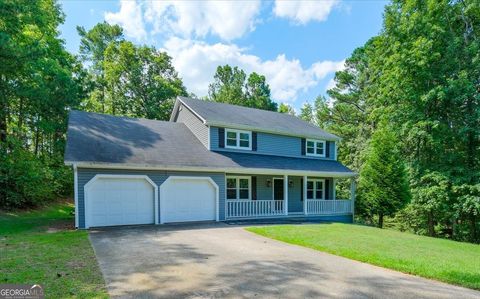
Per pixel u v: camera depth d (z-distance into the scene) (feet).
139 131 53.06
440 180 58.65
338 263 23.18
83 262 21.16
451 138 61.57
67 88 67.62
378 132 69.62
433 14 61.46
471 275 20.06
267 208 55.88
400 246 30.73
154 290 16.12
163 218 44.24
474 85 59.77
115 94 110.93
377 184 64.39
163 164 43.21
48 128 67.26
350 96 109.50
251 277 18.97
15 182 52.70
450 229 70.79
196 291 16.17
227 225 43.55
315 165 63.46
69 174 68.95
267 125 62.59
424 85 63.16
